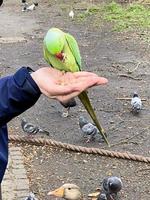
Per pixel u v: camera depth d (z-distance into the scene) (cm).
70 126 777
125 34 1396
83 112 834
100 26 1505
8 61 1145
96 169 635
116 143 714
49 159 660
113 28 1462
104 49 1254
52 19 1652
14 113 128
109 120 801
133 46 1274
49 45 130
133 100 821
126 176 618
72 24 1564
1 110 126
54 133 750
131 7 1681
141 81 1008
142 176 618
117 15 1606
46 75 124
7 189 564
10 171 611
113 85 977
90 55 1199
